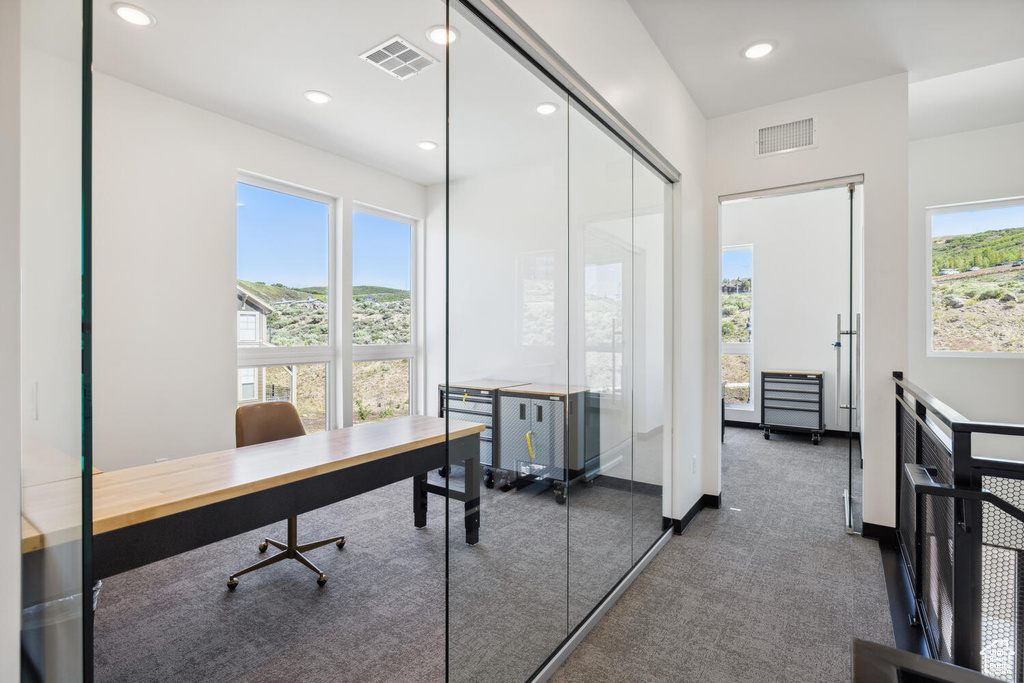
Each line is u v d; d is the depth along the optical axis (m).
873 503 2.92
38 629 0.70
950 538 1.50
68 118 0.62
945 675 0.57
